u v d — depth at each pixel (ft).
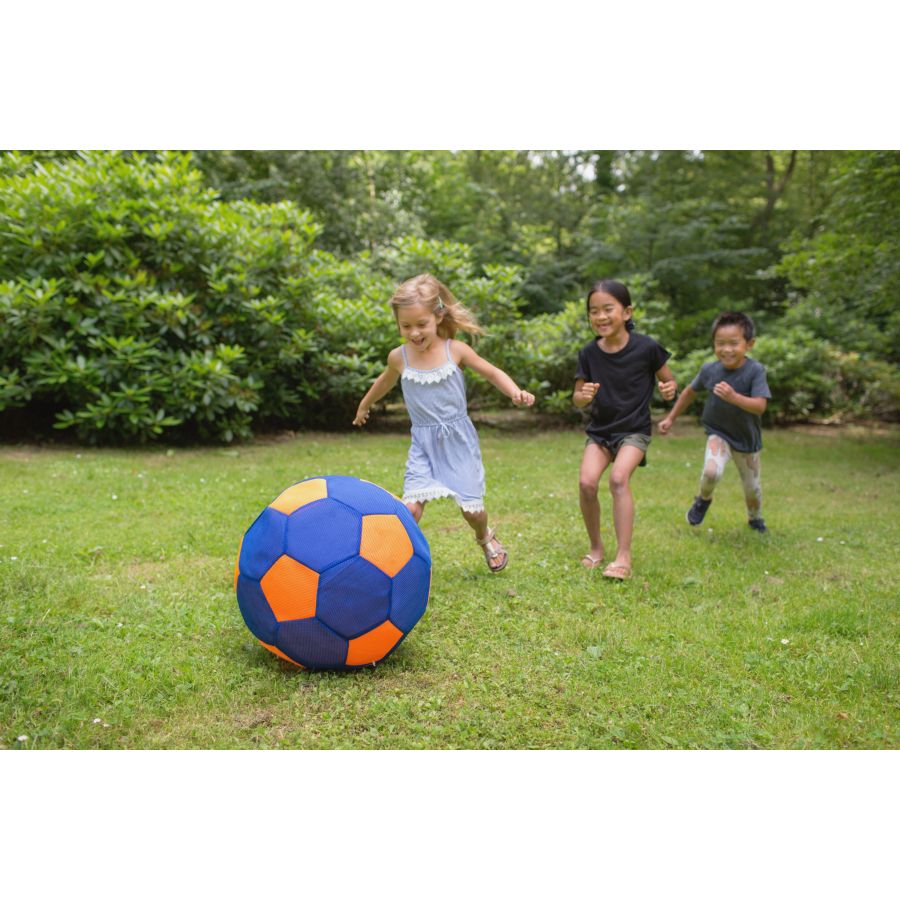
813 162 67.36
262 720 9.55
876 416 45.06
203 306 32.60
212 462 27.61
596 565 15.81
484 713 9.76
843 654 11.58
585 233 68.39
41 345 29.07
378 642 10.51
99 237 29.53
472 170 79.82
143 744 9.02
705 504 18.74
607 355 16.15
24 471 23.90
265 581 10.34
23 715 9.44
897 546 17.93
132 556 15.83
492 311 39.47
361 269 41.86
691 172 67.00
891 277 33.40
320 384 36.68
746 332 17.85
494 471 26.63
